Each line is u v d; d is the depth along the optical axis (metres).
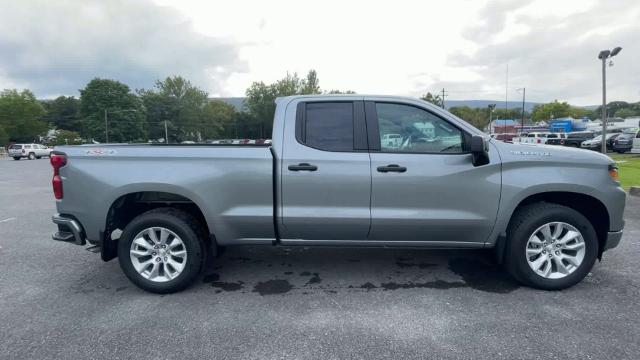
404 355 2.66
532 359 2.60
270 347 2.77
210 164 3.63
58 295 3.72
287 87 81.94
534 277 3.63
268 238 3.80
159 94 86.62
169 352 2.72
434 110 3.68
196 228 3.74
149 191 3.66
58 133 63.38
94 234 3.71
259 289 3.82
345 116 3.72
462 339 2.85
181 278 3.67
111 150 3.68
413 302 3.48
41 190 11.75
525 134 45.41
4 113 69.94
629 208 7.43
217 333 2.97
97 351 2.75
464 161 3.59
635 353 2.65
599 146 29.66
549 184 3.52
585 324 3.04
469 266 4.39
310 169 3.58
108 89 75.50
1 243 5.56
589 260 3.60
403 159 3.59
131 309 3.41
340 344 2.80
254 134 91.25
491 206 3.58
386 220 3.60
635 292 3.62
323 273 4.23
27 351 2.75
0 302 3.57
